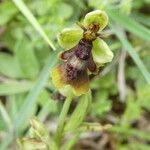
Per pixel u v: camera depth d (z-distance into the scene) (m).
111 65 0.18
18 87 0.18
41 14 0.19
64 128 0.13
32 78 0.18
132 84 0.20
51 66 0.16
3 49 0.20
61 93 0.13
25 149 0.14
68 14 0.19
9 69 0.19
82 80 0.12
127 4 0.18
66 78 0.12
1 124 0.18
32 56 0.19
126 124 0.18
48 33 0.18
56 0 0.18
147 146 0.18
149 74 0.16
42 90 0.18
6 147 0.17
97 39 0.11
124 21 0.17
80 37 0.11
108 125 0.14
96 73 0.12
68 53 0.12
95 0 0.18
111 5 0.18
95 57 0.11
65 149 0.16
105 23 0.11
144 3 0.20
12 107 0.18
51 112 0.18
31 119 0.13
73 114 0.13
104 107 0.18
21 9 0.16
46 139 0.14
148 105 0.18
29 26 0.19
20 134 0.17
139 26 0.17
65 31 0.11
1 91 0.18
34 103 0.17
